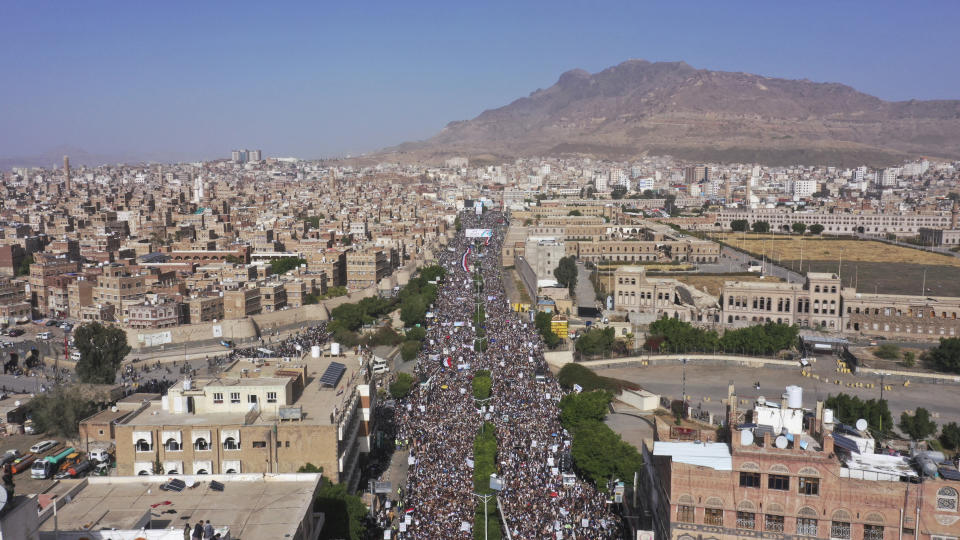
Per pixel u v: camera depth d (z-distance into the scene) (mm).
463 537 142625
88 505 102500
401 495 166375
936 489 101438
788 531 106000
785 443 107312
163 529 91938
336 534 132125
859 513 103812
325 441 149000
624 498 157500
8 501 71688
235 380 164875
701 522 109188
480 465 177875
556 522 144625
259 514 99938
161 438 147750
